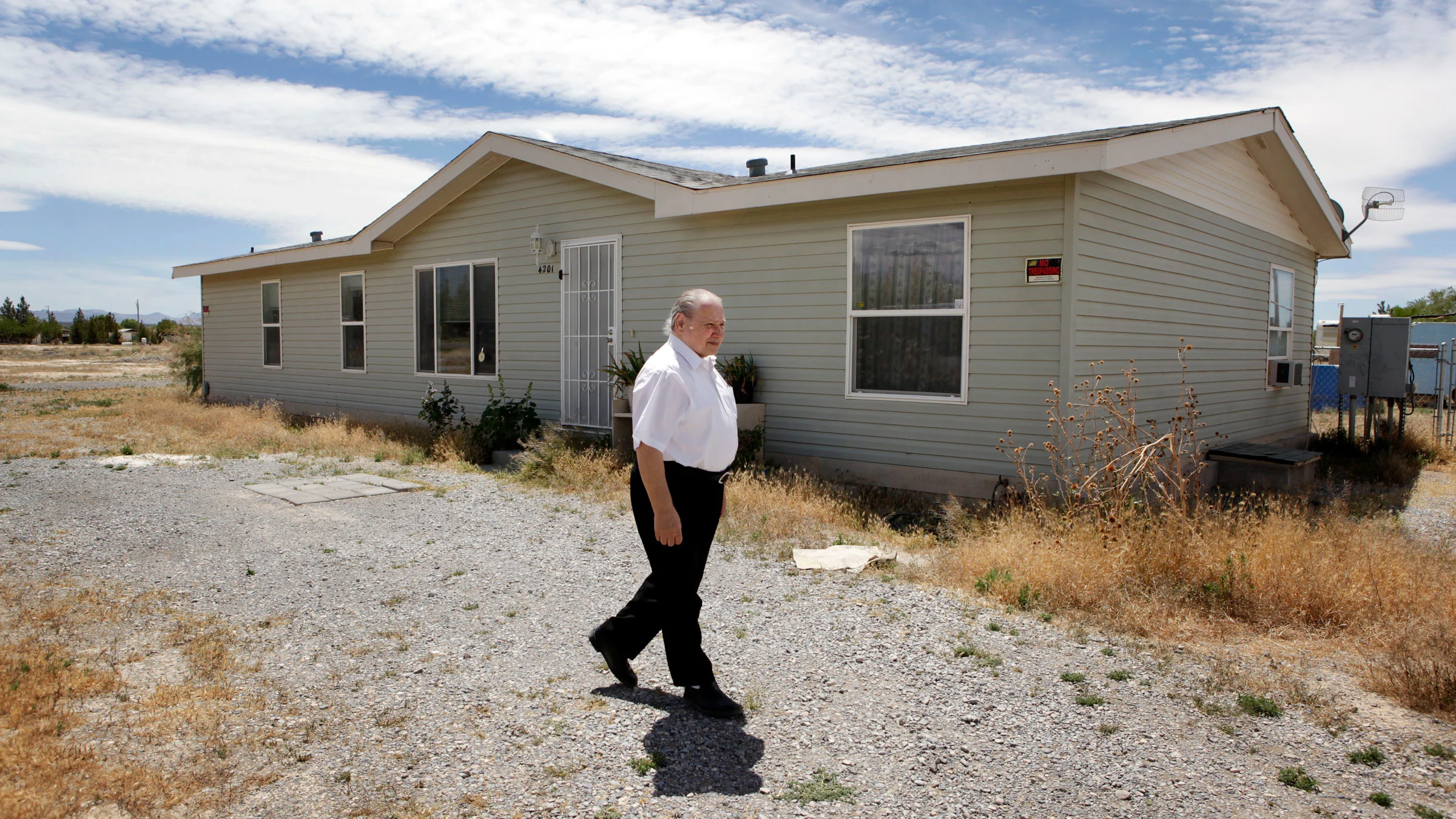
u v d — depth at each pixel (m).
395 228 12.28
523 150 10.16
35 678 3.42
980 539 5.76
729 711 3.24
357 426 12.23
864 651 3.93
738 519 6.43
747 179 9.36
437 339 12.23
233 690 3.43
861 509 7.16
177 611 4.42
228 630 4.13
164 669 3.65
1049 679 3.63
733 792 2.73
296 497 7.49
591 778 2.81
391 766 2.87
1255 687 3.52
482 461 10.16
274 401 14.98
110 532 6.13
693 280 9.11
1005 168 6.66
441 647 3.96
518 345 11.07
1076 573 4.70
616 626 3.37
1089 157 6.35
